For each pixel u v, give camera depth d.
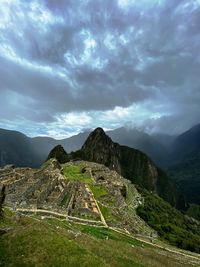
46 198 107.38
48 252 48.97
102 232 90.31
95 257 51.22
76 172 194.50
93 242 69.31
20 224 62.69
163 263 77.69
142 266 63.84
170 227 167.50
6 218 65.75
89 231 86.00
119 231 100.81
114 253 65.94
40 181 124.88
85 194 129.88
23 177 138.50
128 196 190.62
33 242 51.41
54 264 46.41
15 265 46.00
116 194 151.25
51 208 94.00
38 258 47.50
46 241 51.84
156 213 193.88
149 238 114.25
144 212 172.00
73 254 49.72
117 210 123.38
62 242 52.78
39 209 90.81
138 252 78.50
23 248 49.94
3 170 163.50
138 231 115.06
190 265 88.44
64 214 94.75
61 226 79.44
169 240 140.25
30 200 92.38
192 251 134.75
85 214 102.75
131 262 64.12
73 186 134.00
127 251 74.62
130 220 124.62
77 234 71.75
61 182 137.50
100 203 124.19
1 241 52.31
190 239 158.25
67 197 115.69
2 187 70.06
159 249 100.69
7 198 91.06
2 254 48.75
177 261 87.94
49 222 79.88
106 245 71.38
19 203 87.56
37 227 58.34
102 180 180.75
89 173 192.12
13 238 53.03
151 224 159.62
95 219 102.25
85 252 52.03
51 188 121.19
